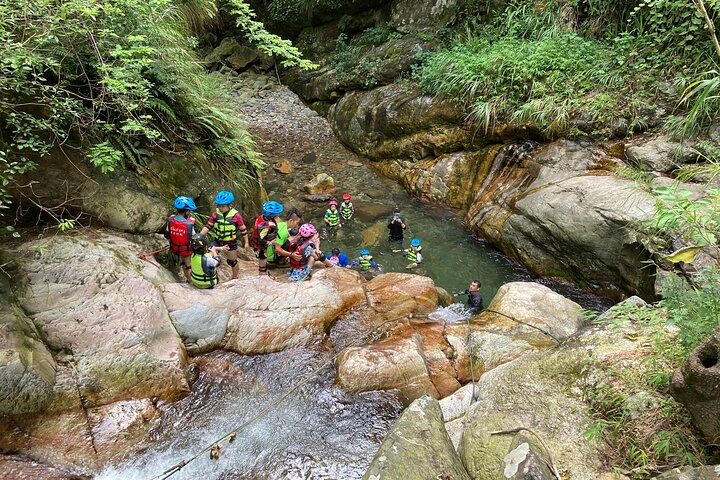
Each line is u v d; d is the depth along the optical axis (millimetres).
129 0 5266
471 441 3332
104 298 4871
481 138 10016
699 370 2535
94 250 5195
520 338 5441
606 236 6848
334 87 14125
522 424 3311
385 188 11344
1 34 4262
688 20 7828
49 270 4883
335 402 4773
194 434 4402
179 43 7953
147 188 6309
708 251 5336
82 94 5895
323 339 5562
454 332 5645
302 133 13914
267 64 16750
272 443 4359
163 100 7066
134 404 4477
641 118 7801
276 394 4887
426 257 8781
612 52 8898
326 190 11078
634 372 3406
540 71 9188
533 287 6246
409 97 11484
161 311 5055
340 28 15211
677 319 3240
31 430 4055
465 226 9734
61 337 4574
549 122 8727
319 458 4219
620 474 2846
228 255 6289
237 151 8398
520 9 10734
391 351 5105
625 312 4160
